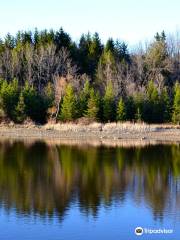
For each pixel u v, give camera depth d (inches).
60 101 3759.8
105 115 3617.1
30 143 2874.0
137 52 5620.1
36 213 1391.5
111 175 1902.1
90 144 2842.0
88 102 3614.7
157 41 5369.1
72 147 2691.9
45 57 4859.7
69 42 5433.1
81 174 1921.8
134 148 2655.0
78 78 4638.3
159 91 4239.7
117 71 4810.5
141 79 4781.0
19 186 1710.1
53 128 3425.2
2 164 2127.2
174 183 1760.6
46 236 1217.4
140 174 1923.0
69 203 1491.1
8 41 5487.2
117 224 1305.4
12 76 4707.2
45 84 4672.7
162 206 1462.8
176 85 3902.6
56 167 2059.5
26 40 5502.0
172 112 3725.4
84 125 3472.0
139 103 3693.4
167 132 3321.9
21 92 3651.6
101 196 1571.1
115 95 3895.2
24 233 1234.6
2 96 3624.5
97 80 4606.3
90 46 5413.4
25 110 3622.0
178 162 2185.0
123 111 3614.7
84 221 1325.0
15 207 1448.1
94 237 1214.3
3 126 3518.7
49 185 1724.9
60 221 1322.6
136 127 3380.9
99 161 2209.6
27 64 4840.1
